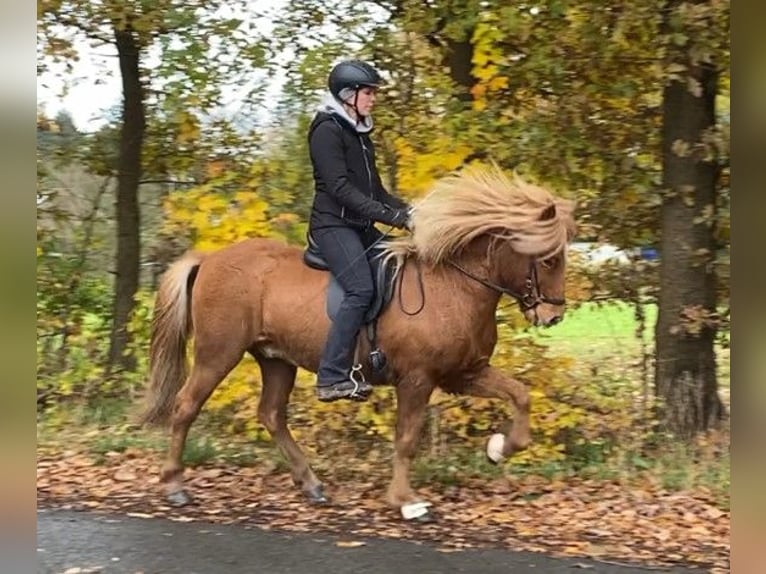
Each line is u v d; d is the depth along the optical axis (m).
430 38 7.31
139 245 8.73
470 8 6.67
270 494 5.92
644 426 6.90
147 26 7.69
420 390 5.20
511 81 6.92
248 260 5.50
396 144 6.81
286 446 5.79
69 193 8.91
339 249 5.12
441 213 5.09
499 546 4.88
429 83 7.03
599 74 6.85
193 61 7.67
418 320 5.11
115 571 4.49
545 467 6.35
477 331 5.20
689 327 6.65
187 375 5.79
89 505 5.66
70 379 8.18
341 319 5.05
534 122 6.84
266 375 5.79
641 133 7.07
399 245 5.24
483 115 6.71
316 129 5.10
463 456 6.52
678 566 4.56
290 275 5.38
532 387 6.69
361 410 6.73
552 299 5.09
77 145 8.84
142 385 8.07
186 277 5.68
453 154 6.57
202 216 6.64
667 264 6.88
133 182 8.67
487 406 6.65
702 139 6.54
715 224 6.85
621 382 7.65
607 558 4.68
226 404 6.85
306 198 7.11
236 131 8.12
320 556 4.70
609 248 7.29
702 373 6.94
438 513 5.48
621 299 7.41
